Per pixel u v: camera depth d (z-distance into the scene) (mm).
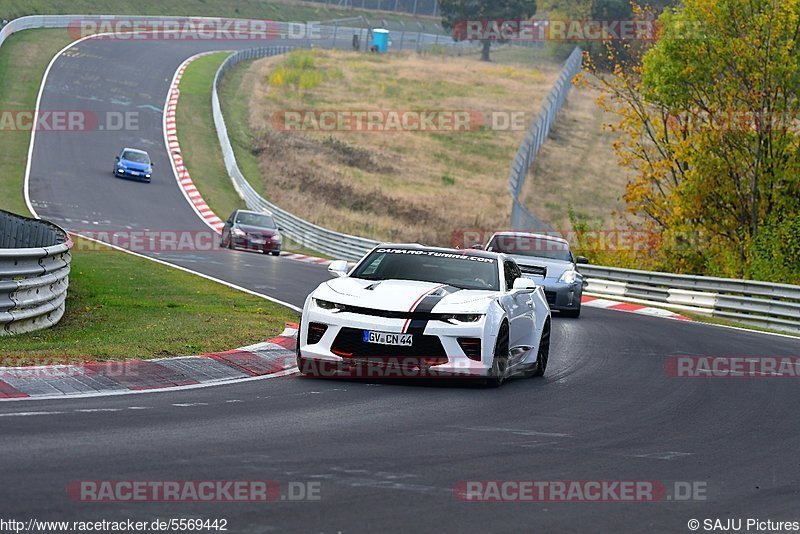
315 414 33719
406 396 38625
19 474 23188
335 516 21750
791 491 27531
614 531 22500
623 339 65562
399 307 40406
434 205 187500
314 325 40938
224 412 33000
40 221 79688
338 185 192625
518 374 47406
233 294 73438
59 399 33281
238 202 180875
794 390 47594
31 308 50531
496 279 44531
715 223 120125
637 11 133625
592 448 31391
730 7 113625
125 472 24172
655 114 129125
